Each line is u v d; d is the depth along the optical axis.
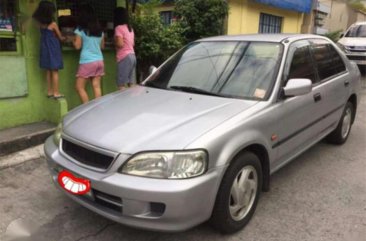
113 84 6.58
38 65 5.34
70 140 2.97
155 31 7.37
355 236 3.07
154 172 2.56
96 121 3.07
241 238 3.03
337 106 4.71
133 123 2.92
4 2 4.89
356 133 5.89
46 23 4.98
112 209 2.72
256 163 3.15
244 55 3.81
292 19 14.39
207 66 3.86
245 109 3.14
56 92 5.34
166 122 2.90
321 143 5.34
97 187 2.67
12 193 3.73
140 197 2.53
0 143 4.50
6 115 5.13
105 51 6.33
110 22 6.44
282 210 3.46
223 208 2.85
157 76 4.12
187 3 9.18
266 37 4.07
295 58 3.90
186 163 2.58
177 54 4.33
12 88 5.12
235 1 10.73
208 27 9.17
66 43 5.65
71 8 5.77
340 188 3.93
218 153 2.72
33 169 4.27
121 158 2.62
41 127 5.24
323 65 4.48
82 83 5.56
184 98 3.41
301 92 3.44
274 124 3.32
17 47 5.12
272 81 3.49
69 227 3.17
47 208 3.46
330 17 19.80
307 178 4.16
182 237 3.02
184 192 2.51
